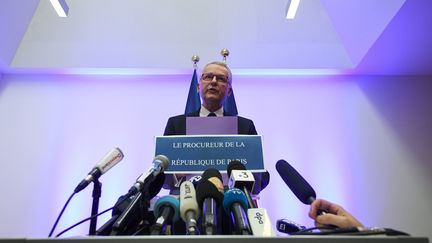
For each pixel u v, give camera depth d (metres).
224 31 3.34
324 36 3.38
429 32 2.68
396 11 2.48
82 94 3.24
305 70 3.28
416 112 3.25
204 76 1.85
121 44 3.28
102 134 3.08
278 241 0.51
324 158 3.05
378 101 3.29
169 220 0.77
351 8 3.00
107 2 3.33
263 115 3.21
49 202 2.82
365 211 2.87
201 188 0.81
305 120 3.20
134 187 0.86
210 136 1.15
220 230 0.78
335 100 3.29
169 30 3.33
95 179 0.92
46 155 2.98
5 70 3.21
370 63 3.15
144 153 3.03
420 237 0.51
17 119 3.09
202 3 3.38
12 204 2.79
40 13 3.30
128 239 0.51
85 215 2.80
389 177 3.00
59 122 3.11
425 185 2.97
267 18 3.38
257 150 1.13
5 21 2.94
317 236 0.52
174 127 1.68
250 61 3.23
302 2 3.37
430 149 3.11
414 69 3.27
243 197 0.78
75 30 3.29
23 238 0.52
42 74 3.29
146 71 3.26
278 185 2.94
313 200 0.84
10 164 2.93
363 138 3.14
